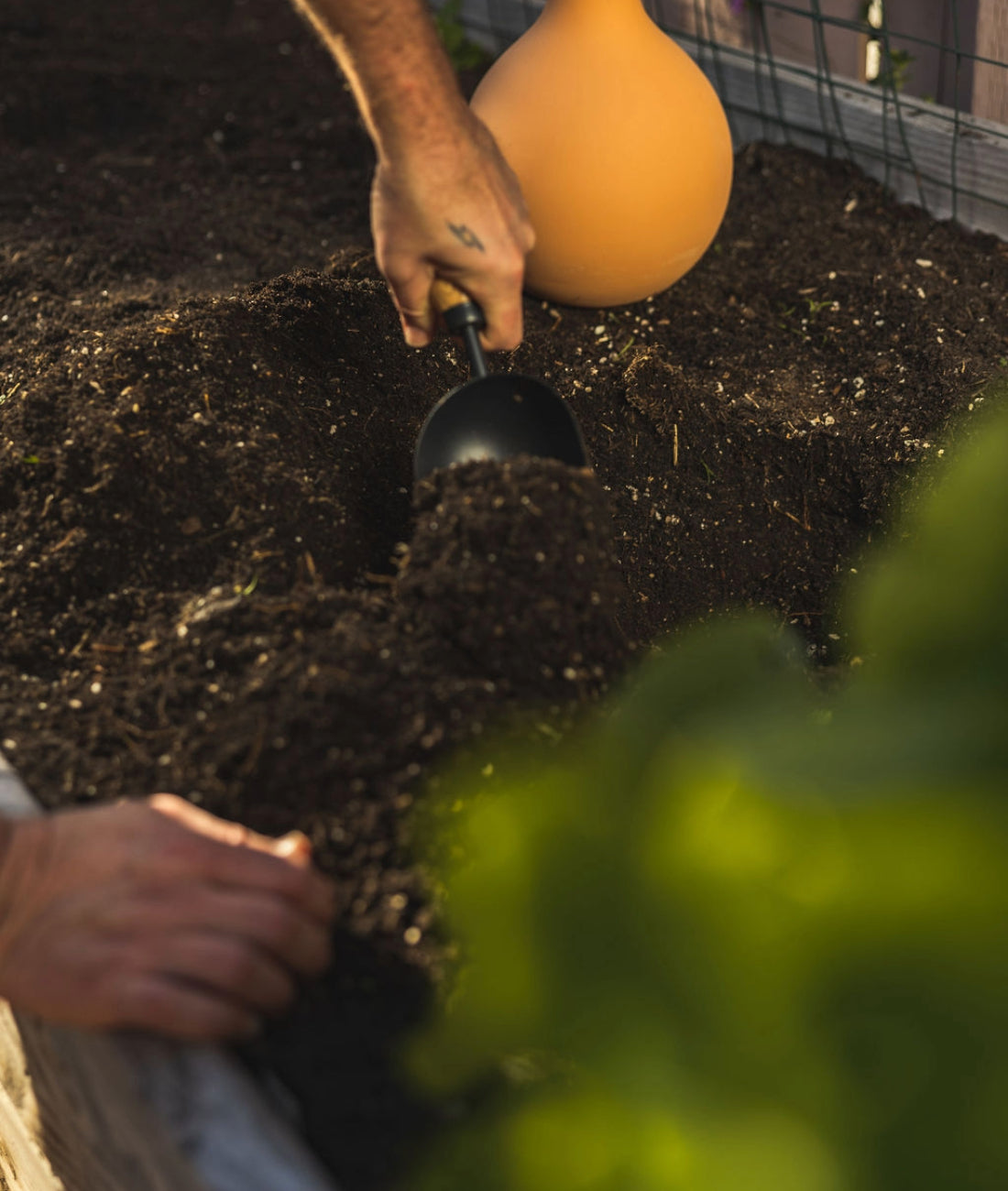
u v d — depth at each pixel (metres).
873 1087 0.50
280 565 1.35
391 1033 0.91
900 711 0.55
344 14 1.16
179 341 1.54
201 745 1.12
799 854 0.50
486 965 0.60
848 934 0.49
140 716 1.17
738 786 0.52
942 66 2.34
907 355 1.82
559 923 0.58
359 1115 0.86
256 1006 0.90
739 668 0.59
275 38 3.20
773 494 1.66
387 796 1.05
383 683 1.12
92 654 1.27
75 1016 0.86
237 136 2.70
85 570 1.34
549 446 1.34
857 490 1.64
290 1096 0.88
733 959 0.52
